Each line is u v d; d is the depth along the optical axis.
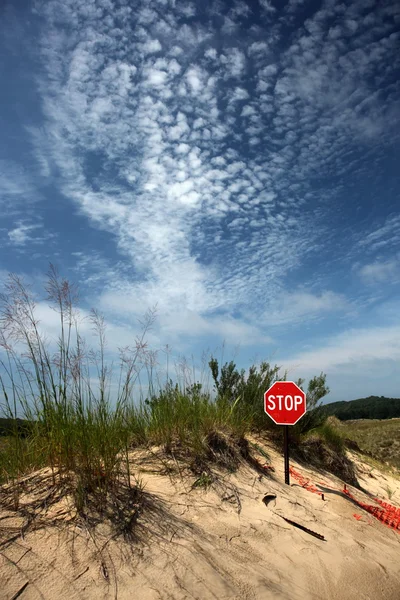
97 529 3.21
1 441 4.05
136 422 5.42
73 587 2.62
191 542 3.39
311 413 7.93
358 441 16.42
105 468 3.77
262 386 7.75
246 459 5.57
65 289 4.20
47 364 3.98
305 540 4.08
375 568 3.96
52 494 3.52
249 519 4.12
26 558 2.77
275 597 3.05
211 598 2.84
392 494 8.13
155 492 4.02
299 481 5.77
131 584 2.77
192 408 5.73
